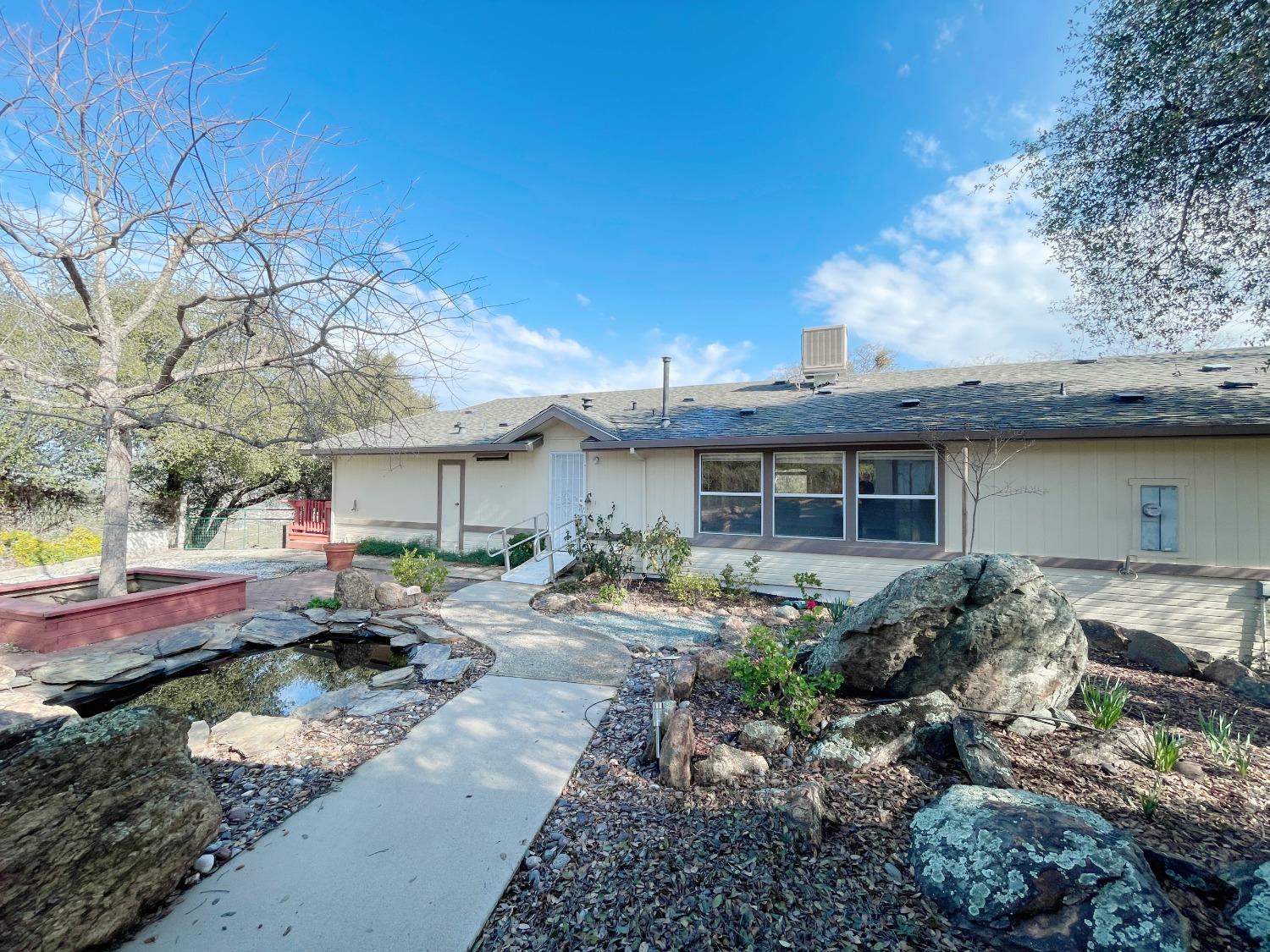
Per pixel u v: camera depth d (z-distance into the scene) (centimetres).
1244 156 587
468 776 374
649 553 1006
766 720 415
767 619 797
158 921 246
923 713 376
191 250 580
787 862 270
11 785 213
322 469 1992
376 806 339
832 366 1308
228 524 1797
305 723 466
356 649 736
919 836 274
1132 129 630
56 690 544
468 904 257
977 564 444
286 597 955
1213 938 215
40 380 649
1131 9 595
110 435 771
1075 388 916
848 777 341
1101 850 238
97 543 1452
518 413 1573
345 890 266
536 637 710
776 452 970
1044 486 792
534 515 1284
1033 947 214
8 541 1267
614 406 1390
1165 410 736
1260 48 515
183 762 283
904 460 878
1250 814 297
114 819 240
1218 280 663
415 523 1463
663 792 345
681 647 676
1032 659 422
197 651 682
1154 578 738
